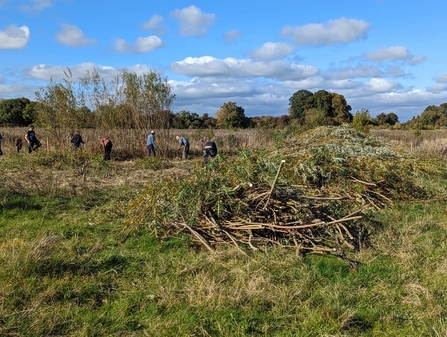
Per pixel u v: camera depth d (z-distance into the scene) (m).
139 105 21.27
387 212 9.33
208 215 7.14
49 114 20.69
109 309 4.76
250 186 7.09
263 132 25.36
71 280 5.36
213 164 7.80
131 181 13.29
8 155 19.75
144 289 5.21
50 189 10.67
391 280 5.47
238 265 5.84
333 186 10.34
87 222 8.34
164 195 7.47
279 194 7.27
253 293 4.87
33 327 4.21
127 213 8.29
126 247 6.92
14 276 5.09
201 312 4.60
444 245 6.80
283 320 4.48
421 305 4.77
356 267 5.85
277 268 5.75
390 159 11.95
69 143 20.83
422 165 13.15
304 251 6.52
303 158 10.65
